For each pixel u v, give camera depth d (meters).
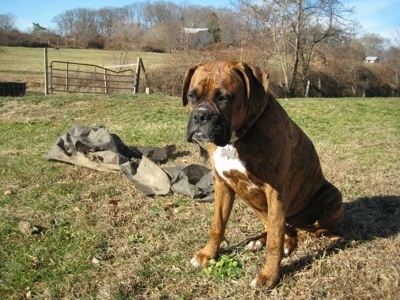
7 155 3.06
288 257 1.57
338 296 1.30
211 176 2.32
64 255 1.61
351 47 14.15
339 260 1.49
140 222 1.89
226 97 1.26
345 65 13.24
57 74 11.45
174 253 1.60
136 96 6.20
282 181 1.35
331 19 12.19
